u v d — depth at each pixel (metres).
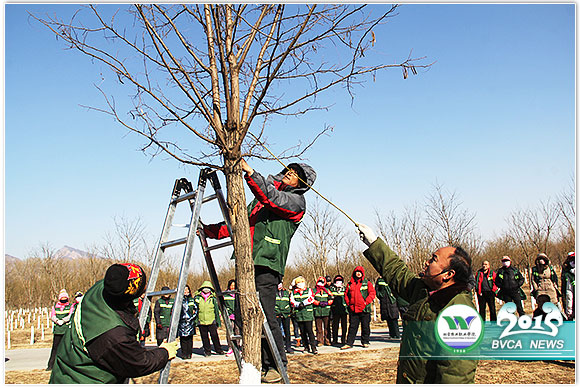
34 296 36.28
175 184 4.29
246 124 3.61
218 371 8.88
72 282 32.19
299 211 4.20
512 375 7.11
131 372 3.11
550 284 10.55
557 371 7.30
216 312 12.23
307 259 26.89
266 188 3.87
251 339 3.58
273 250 4.09
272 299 4.18
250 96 3.84
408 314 3.08
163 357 3.34
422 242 21.70
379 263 3.47
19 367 11.14
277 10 3.84
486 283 12.27
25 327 25.88
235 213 3.65
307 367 8.51
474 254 22.84
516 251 26.03
